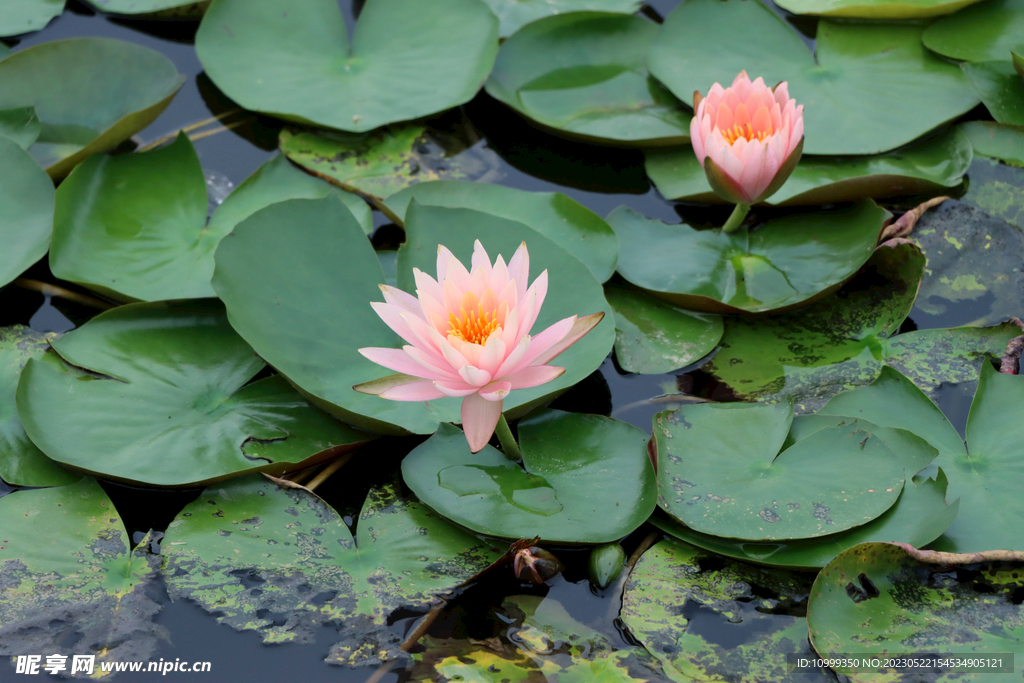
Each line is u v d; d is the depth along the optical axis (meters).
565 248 3.57
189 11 3.74
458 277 3.45
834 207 3.61
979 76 3.65
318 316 3.51
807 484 3.45
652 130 3.66
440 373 3.43
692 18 3.72
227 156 3.66
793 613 3.42
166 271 3.55
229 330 3.54
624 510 3.45
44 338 3.54
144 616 3.42
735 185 3.56
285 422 3.49
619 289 3.58
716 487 3.46
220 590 3.43
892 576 3.42
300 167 3.65
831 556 3.43
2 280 3.53
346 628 3.42
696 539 3.44
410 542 3.45
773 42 3.70
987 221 3.58
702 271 3.57
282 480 3.47
